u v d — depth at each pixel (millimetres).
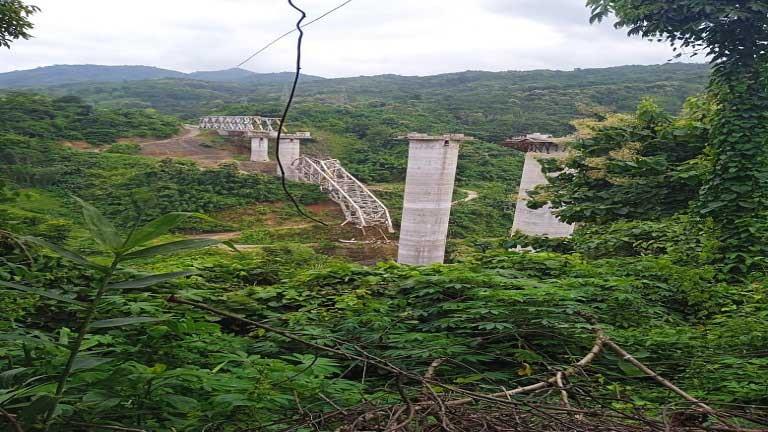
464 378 2914
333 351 1991
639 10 8117
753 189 7449
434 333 4023
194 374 2076
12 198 5691
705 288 5539
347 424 1792
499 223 36344
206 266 5984
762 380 3119
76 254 1297
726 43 7859
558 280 5160
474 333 4086
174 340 2939
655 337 3811
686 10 7855
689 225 8117
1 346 2334
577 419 1864
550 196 11000
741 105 7559
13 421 1352
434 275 5484
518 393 2305
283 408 2186
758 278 6371
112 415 1838
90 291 4070
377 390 2449
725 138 7625
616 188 10180
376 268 6035
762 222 7129
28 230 7281
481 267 6238
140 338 2881
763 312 4387
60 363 2088
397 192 42531
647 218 9484
